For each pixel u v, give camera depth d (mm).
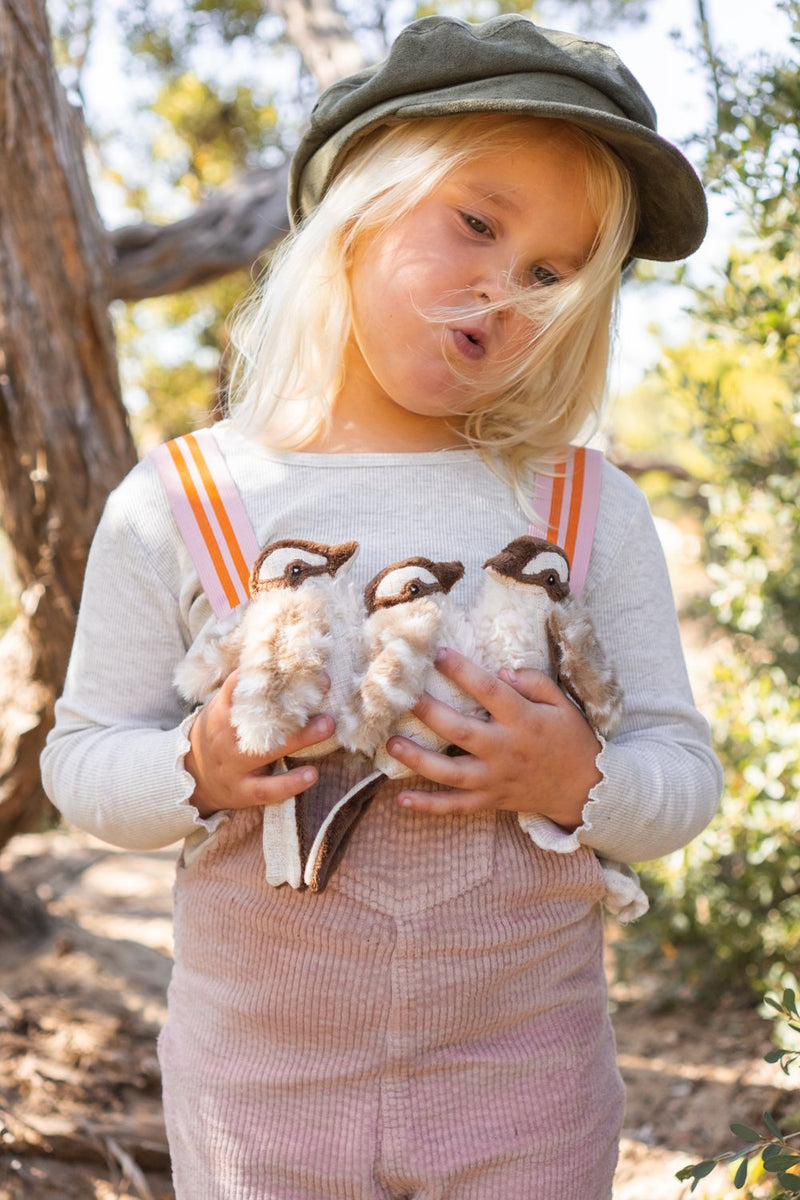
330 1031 1315
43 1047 2580
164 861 4461
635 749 1438
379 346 1447
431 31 1455
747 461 2805
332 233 1481
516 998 1362
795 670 2938
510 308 1413
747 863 2961
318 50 4500
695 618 3484
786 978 2611
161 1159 2379
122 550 1470
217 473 1474
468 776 1282
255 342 1666
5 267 2477
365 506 1442
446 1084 1323
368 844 1330
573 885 1385
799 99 2168
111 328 2654
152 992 2877
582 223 1451
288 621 1253
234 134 6473
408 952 1305
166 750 1352
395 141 1477
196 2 6285
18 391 2527
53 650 2736
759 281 2230
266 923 1333
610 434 6051
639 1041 2963
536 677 1332
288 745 1243
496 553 1440
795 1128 2330
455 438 1545
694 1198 2207
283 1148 1316
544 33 1543
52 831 4750
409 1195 1328
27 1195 2260
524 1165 1331
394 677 1244
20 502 2615
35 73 2439
